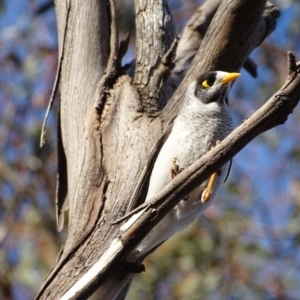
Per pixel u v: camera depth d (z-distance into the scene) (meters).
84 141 8.64
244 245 15.12
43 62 17.06
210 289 14.62
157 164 8.15
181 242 14.85
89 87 9.12
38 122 16.66
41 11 16.20
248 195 16.20
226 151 6.37
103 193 8.20
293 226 15.83
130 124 8.74
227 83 8.79
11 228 15.70
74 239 7.96
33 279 15.00
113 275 7.47
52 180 16.38
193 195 7.97
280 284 15.12
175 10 17.97
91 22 9.51
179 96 9.01
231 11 9.09
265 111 6.25
